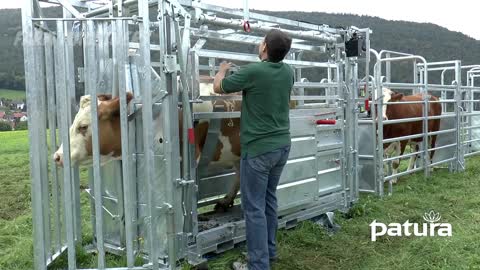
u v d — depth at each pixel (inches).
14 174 396.2
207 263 168.6
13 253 180.7
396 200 272.4
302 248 191.2
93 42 139.3
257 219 151.9
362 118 297.6
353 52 237.6
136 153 161.6
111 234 175.6
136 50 172.9
